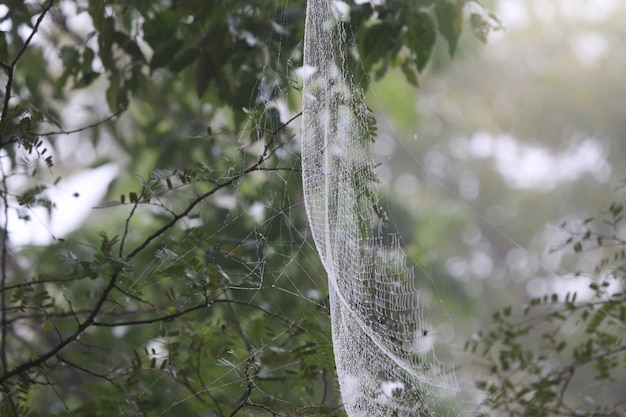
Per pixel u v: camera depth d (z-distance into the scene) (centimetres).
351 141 605
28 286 675
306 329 644
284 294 794
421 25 773
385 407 592
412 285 664
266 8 787
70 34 892
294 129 705
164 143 1095
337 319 578
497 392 720
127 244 1118
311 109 594
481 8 808
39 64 970
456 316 1888
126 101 819
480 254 3009
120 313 732
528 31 2930
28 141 608
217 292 673
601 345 739
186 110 1098
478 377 788
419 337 654
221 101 808
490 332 764
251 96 722
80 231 1183
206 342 679
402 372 608
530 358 749
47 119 648
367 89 730
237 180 684
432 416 650
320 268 822
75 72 827
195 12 788
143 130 1148
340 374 578
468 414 709
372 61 772
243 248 750
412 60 812
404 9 766
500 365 809
